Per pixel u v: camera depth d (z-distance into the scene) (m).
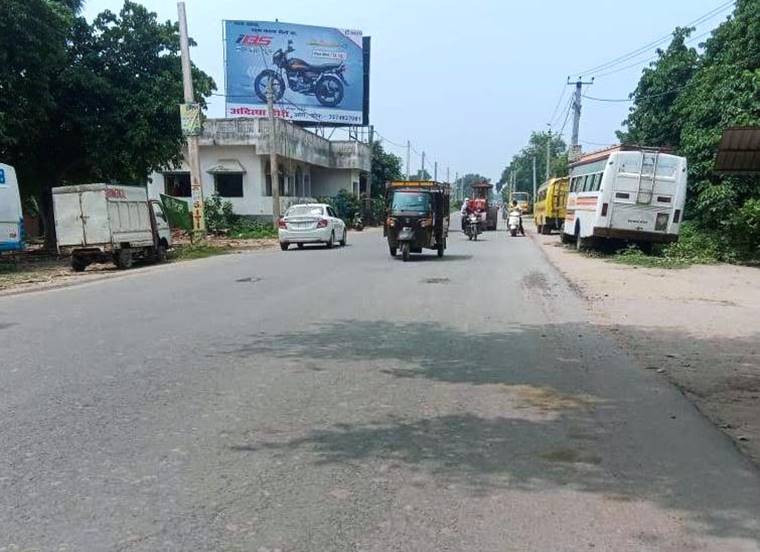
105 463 4.41
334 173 48.84
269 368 6.86
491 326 9.23
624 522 3.67
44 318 9.86
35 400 5.75
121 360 7.16
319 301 11.34
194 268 17.38
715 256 19.33
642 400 5.89
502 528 3.59
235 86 41.16
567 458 4.57
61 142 24.03
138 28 23.50
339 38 42.81
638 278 14.90
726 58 22.75
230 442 4.80
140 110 22.78
